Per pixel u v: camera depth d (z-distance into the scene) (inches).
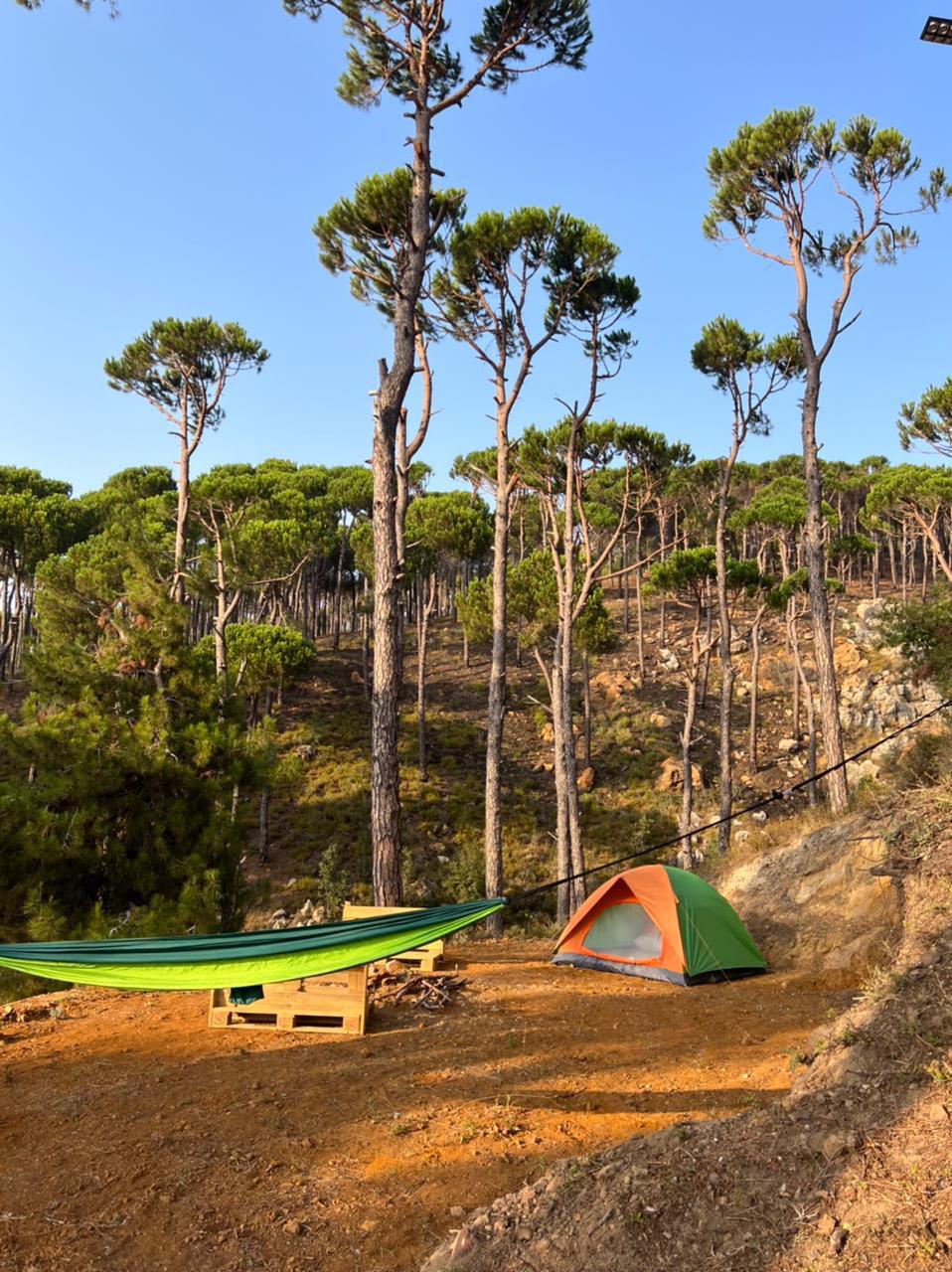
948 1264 125.0
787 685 1626.5
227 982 212.8
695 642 1606.8
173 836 534.3
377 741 557.6
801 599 1565.0
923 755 511.2
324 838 1208.2
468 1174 213.5
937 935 221.9
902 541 2059.5
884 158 773.9
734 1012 368.2
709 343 1030.4
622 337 901.2
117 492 1240.8
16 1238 196.9
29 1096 285.0
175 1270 183.6
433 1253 176.6
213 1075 297.3
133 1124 257.1
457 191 816.3
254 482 1387.8
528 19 667.4
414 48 648.4
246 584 1139.9
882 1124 157.8
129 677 582.9
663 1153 173.6
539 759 1459.2
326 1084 283.4
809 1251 136.7
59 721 536.7
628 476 1026.1
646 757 1429.6
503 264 865.5
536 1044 323.6
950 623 722.2
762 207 839.7
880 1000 201.6
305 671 1477.6
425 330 865.5
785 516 1572.3
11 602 1831.9
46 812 494.6
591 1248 154.6
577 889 849.5
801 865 524.1
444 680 1786.4
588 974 455.5
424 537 1489.9
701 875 611.8
